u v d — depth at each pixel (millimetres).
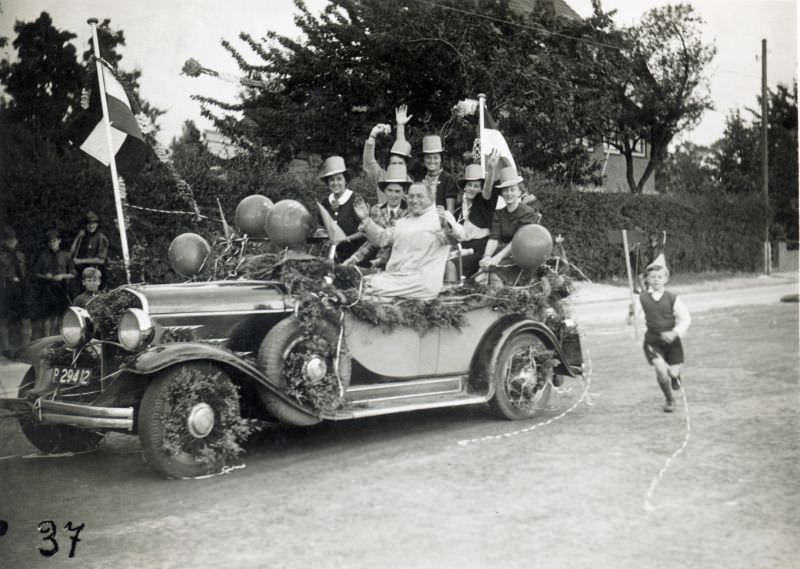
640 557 4250
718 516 4867
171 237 12852
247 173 14344
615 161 28547
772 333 13594
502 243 8117
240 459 6336
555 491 5367
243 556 4301
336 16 18500
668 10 23031
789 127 27672
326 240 7320
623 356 11555
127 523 4840
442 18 18078
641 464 5996
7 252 10836
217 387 5789
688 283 24312
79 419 5703
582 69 20047
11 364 10375
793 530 4629
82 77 13766
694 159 30406
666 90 23844
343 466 6090
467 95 17531
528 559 4227
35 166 11734
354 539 4531
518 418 7645
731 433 6918
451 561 4211
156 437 5590
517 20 19266
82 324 6262
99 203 12125
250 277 6781
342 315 6461
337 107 17953
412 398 7078
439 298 7254
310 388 6195
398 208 7953
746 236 27438
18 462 6410
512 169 8031
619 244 22703
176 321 6098
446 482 5609
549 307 8172
